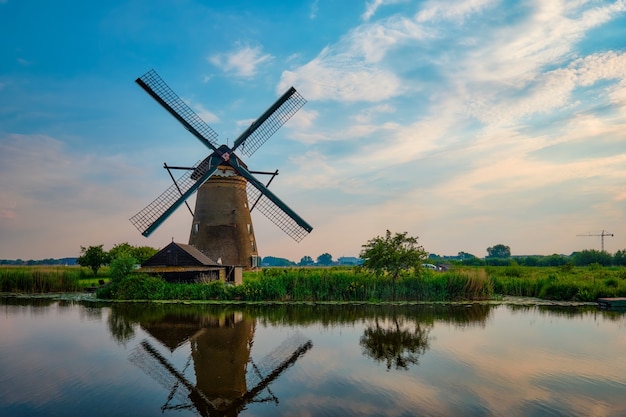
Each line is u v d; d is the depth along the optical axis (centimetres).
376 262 2744
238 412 906
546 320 1977
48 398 980
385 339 1560
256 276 3366
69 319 1967
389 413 895
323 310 2288
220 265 3316
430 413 895
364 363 1252
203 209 3612
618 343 1495
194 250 3259
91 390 1033
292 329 1741
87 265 4325
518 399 970
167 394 1009
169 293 2700
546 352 1370
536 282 3047
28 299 2762
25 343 1487
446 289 2742
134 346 1446
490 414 889
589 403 947
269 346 1454
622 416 881
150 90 3334
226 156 3566
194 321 1923
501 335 1628
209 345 1462
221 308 2352
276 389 1041
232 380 1109
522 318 2033
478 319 2005
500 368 1197
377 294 2705
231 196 3631
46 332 1667
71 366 1220
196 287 2702
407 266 2770
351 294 2689
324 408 924
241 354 1352
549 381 1088
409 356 1324
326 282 2692
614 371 1170
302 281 2723
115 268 2830
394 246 2748
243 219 3684
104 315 2088
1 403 948
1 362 1256
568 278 3198
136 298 2698
